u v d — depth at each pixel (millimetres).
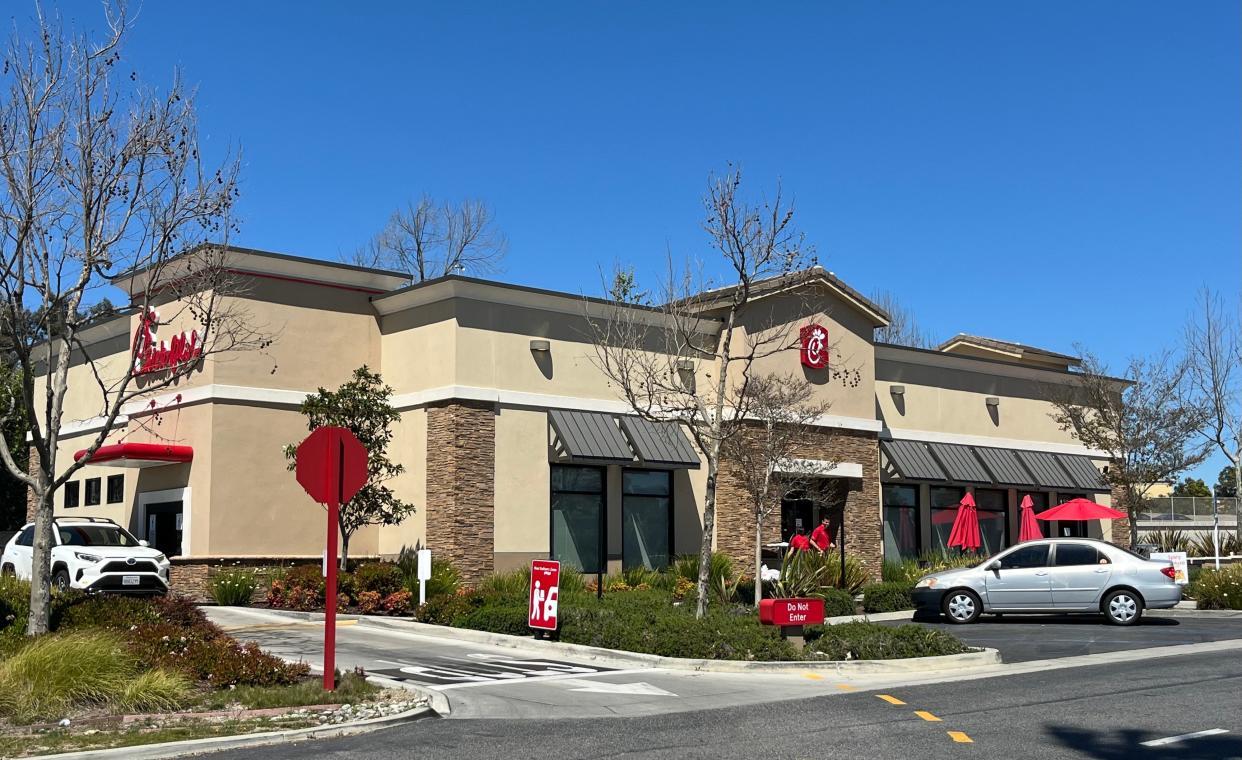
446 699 13516
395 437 27828
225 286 19859
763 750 10438
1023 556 23344
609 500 28609
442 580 24344
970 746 10547
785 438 26562
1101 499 40625
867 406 33219
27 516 36312
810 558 27922
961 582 23328
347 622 22406
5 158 16109
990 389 38156
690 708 13078
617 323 25906
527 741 10953
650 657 16953
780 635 17172
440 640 20000
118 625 15945
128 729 11398
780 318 30875
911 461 34469
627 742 10891
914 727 11531
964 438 36938
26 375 16125
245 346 25172
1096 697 13305
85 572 22172
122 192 16938
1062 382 40375
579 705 13305
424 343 27328
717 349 30125
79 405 32812
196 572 25359
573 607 20469
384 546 27812
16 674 12438
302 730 11289
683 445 29312
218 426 26031
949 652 17062
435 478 26391
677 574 27906
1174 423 33969
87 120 16703
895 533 34812
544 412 27688
